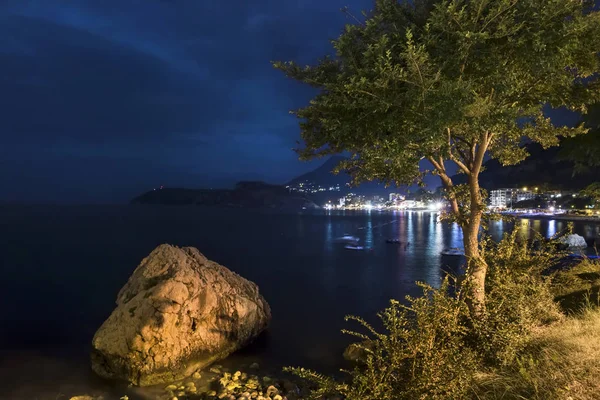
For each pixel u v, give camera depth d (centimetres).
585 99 577
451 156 601
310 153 663
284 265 3419
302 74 578
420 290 2295
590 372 436
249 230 8344
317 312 1728
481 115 479
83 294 2167
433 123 448
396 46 510
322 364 1079
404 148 501
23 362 1141
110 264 3316
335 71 577
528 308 622
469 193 720
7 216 12500
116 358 964
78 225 8794
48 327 1552
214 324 1079
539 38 455
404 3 541
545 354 509
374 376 476
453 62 481
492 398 450
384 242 5856
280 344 1248
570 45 464
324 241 5831
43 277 2689
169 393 891
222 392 843
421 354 479
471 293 602
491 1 476
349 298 2056
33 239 5544
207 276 1135
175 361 967
